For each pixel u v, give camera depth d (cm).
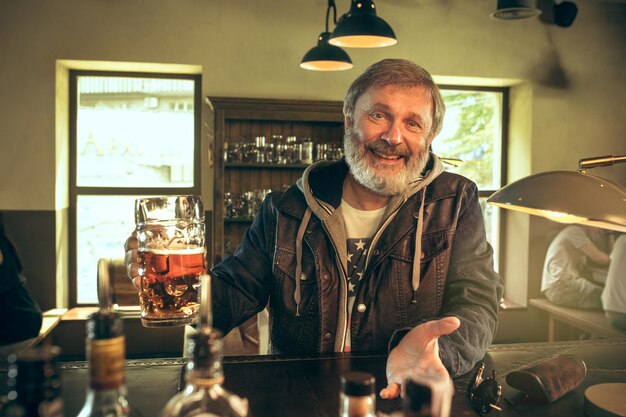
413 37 502
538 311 528
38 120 454
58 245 468
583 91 531
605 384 118
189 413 68
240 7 477
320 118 457
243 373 130
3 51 449
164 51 468
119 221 505
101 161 501
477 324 139
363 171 160
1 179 454
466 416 108
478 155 557
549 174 119
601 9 530
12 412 59
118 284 453
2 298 359
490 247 170
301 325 168
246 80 479
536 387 115
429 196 169
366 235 171
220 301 164
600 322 422
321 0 484
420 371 107
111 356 64
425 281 164
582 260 479
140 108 503
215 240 449
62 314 448
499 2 440
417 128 159
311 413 107
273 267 170
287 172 488
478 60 512
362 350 163
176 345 474
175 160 507
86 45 458
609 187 115
